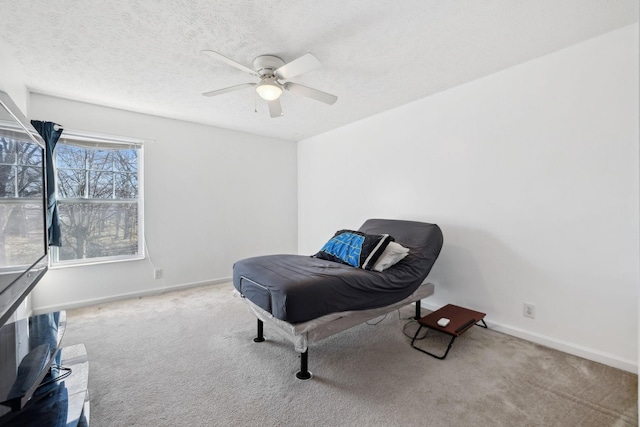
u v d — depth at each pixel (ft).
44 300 9.48
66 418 3.80
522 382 5.81
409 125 10.55
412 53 7.14
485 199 8.51
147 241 11.45
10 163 4.35
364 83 8.86
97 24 5.92
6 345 4.65
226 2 5.29
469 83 8.80
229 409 5.06
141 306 10.19
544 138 7.33
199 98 9.81
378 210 11.87
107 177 10.77
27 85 8.73
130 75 8.17
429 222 10.01
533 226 7.56
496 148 8.24
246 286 7.22
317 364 6.51
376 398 5.35
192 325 8.61
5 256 4.05
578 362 6.53
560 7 5.51
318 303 6.05
